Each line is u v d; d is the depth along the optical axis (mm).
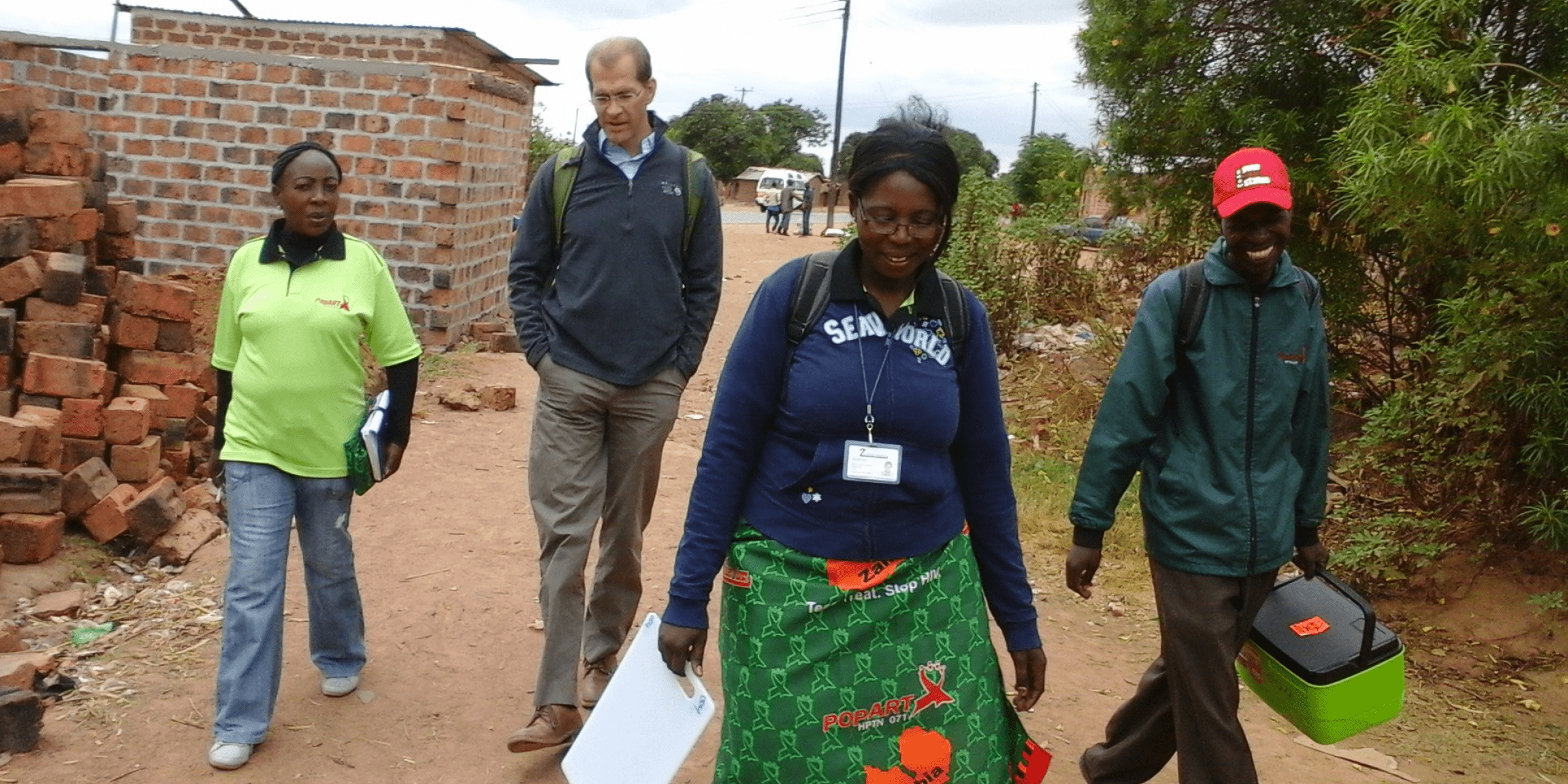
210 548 5746
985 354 2893
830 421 2734
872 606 2750
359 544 5891
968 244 11844
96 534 5543
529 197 4055
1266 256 3258
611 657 4332
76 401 5625
